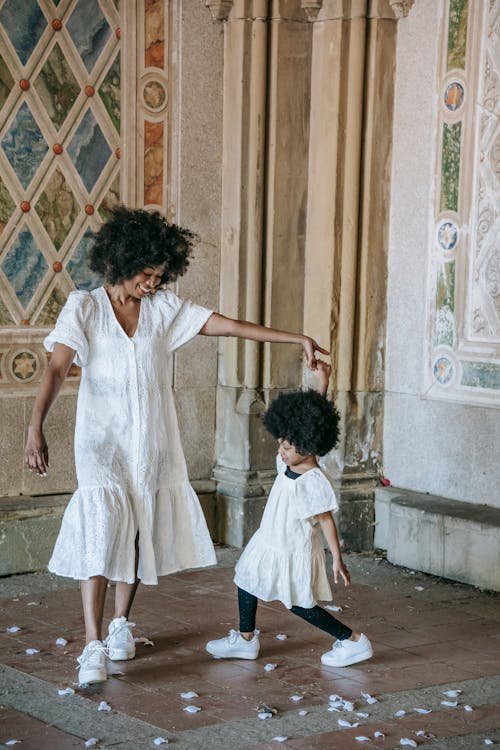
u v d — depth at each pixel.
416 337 7.36
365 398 7.54
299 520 5.09
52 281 6.89
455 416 7.11
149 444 4.96
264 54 7.33
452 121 7.03
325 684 4.97
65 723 4.44
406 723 4.52
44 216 6.81
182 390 7.55
